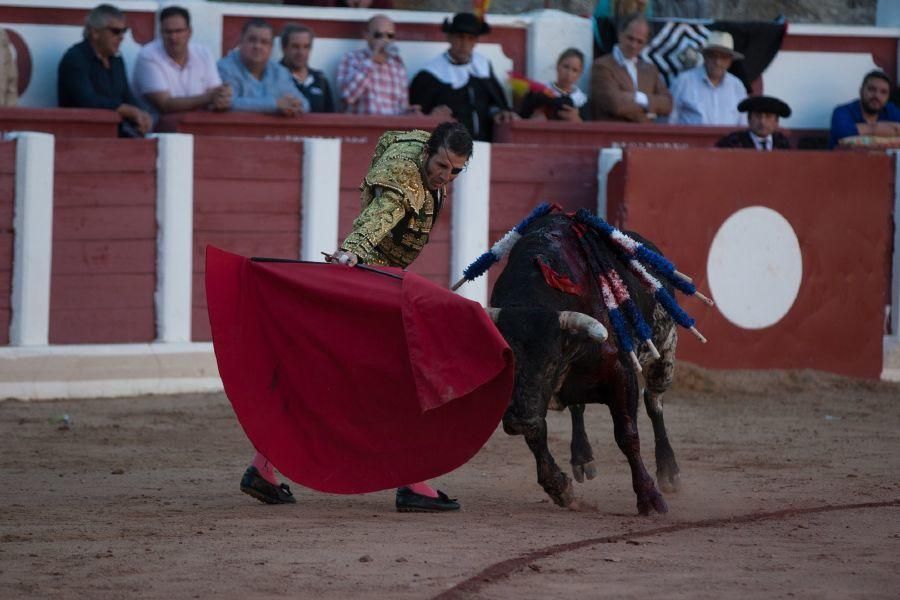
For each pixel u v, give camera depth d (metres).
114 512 15.87
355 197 30.25
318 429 15.40
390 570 12.19
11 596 11.21
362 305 14.69
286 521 15.09
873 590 11.64
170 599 11.13
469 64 33.59
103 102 29.58
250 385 15.27
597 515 16.02
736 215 31.48
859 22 47.69
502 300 15.66
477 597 11.13
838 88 38.62
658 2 46.09
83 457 21.08
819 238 32.12
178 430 24.14
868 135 35.84
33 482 18.59
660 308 18.50
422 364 14.15
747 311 31.73
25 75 31.05
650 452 22.30
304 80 32.16
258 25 31.14
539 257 15.88
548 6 40.56
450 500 16.12
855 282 32.47
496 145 31.08
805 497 17.69
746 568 12.51
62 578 11.88
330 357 15.09
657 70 35.78
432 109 33.09
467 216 30.80
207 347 29.30
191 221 29.20
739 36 37.34
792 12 46.91
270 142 29.69
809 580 11.99
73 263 28.42
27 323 27.95
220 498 17.27
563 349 15.04
